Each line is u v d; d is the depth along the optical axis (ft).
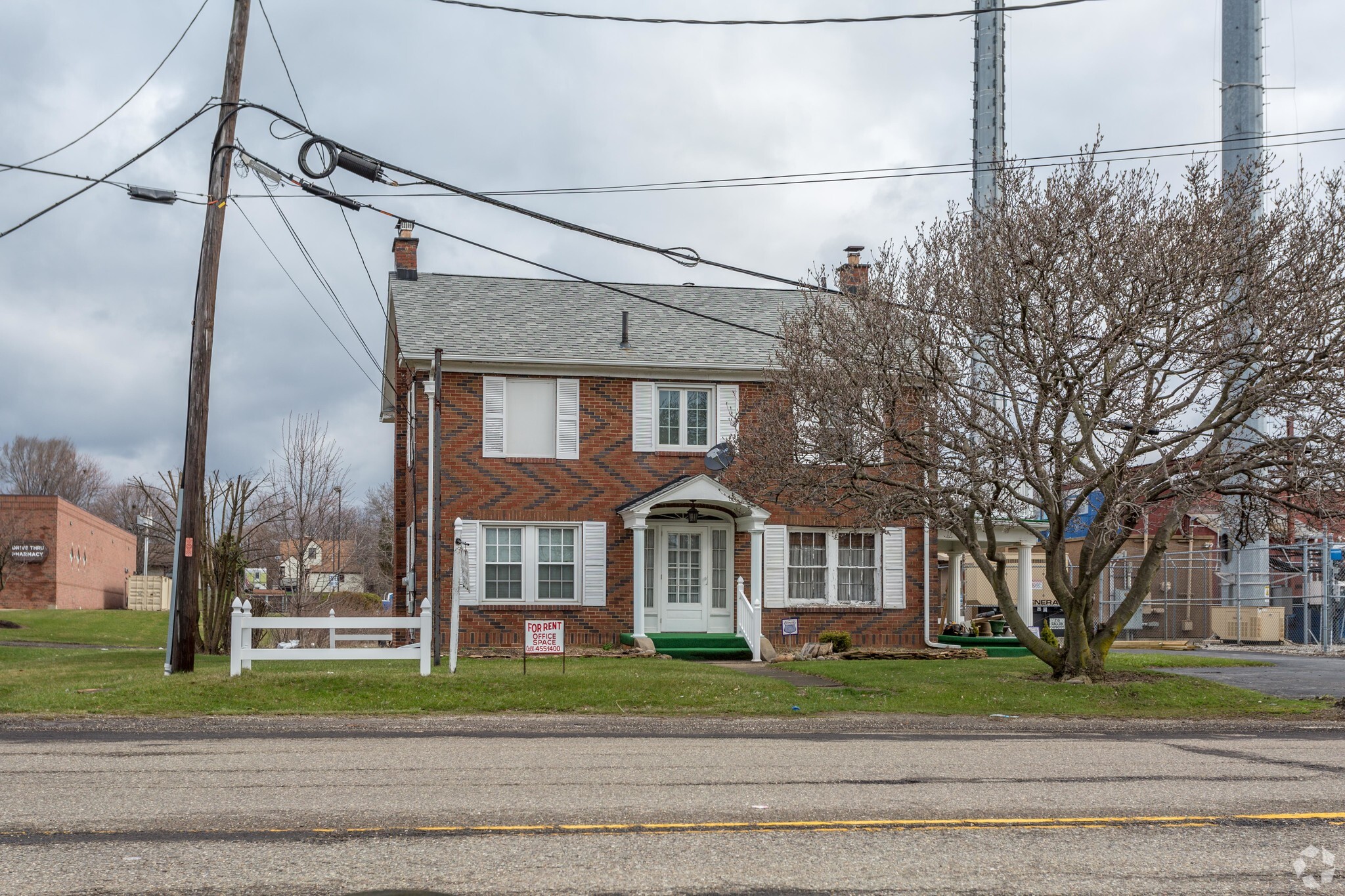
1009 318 57.06
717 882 21.43
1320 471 52.85
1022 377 57.16
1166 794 30.96
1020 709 55.01
